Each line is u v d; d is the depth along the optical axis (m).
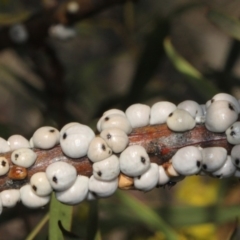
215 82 0.36
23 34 0.35
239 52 0.36
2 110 0.54
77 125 0.26
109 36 0.55
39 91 0.38
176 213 0.33
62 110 0.37
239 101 0.26
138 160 0.25
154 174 0.26
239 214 0.33
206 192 0.38
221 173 0.26
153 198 0.48
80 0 0.34
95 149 0.25
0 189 0.26
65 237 0.27
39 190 0.25
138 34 0.39
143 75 0.36
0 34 0.35
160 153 0.26
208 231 0.36
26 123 0.54
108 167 0.25
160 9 0.53
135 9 0.45
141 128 0.26
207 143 0.26
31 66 0.39
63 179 0.25
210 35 0.57
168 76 0.46
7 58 0.52
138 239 0.36
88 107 0.44
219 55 0.58
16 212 0.34
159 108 0.26
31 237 0.29
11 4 0.43
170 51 0.32
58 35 0.35
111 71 0.55
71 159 0.26
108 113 0.26
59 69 0.37
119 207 0.34
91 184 0.26
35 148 0.26
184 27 0.55
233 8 0.45
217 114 0.25
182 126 0.26
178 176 0.26
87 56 0.56
